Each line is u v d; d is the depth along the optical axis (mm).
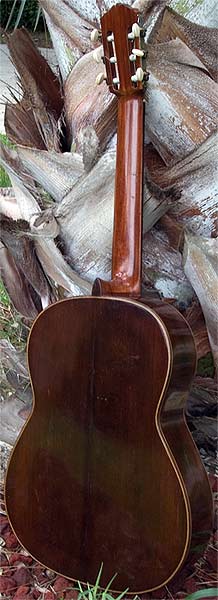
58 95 1308
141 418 1046
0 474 1374
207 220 1183
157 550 1056
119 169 1102
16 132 1300
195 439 1396
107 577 1103
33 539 1167
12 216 1293
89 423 1091
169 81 1120
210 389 1357
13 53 1283
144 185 1125
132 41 1076
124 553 1084
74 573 1133
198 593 1008
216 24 1155
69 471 1119
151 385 1029
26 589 1138
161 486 1041
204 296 1188
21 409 1411
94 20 1198
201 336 1281
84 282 1236
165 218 1193
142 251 1168
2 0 1467
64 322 1095
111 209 1148
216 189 1150
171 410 1061
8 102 1352
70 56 1234
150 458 1045
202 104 1137
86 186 1145
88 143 1137
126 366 1047
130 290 1085
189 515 1023
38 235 1193
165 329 1011
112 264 1111
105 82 1170
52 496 1141
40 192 1304
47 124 1291
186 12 1143
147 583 1072
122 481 1072
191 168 1139
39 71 1295
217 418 1386
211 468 1341
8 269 1361
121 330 1045
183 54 1106
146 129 1173
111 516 1089
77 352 1089
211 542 1211
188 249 1168
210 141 1112
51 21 1243
